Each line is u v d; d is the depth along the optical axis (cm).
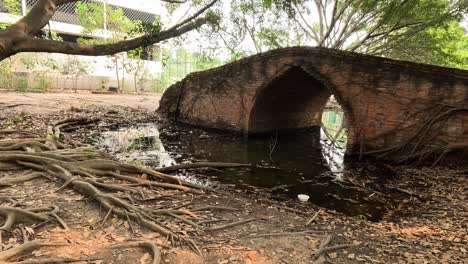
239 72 1634
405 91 1079
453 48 2311
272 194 834
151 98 3105
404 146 1091
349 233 530
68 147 941
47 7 918
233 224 516
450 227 576
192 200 628
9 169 662
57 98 2378
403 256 454
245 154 1315
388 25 2044
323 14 2336
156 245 410
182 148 1369
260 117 1688
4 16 2648
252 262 403
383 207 761
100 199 532
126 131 1644
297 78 1509
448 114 995
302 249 450
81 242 412
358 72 1180
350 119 1219
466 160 966
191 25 1264
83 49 947
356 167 1109
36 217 456
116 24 3073
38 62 2894
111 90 3550
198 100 1895
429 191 817
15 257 355
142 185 688
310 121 2023
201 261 396
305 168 1115
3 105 1752
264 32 2166
